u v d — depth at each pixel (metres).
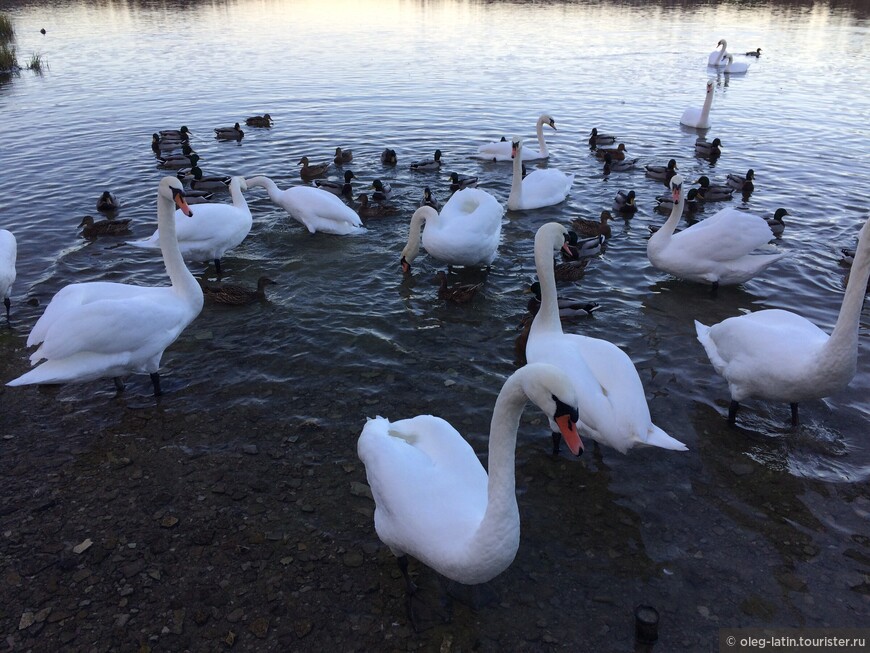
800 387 2.41
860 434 2.62
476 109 8.35
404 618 1.88
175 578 1.99
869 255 2.15
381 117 7.95
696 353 3.25
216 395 2.89
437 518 1.76
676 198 3.89
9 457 2.50
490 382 3.00
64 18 17.19
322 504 2.29
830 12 18.98
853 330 2.24
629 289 3.99
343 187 5.62
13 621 1.86
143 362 2.78
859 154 6.55
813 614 1.89
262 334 3.42
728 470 2.45
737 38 14.32
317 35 14.55
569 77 10.33
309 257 4.44
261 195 5.65
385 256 4.48
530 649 1.79
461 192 4.37
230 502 2.29
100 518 2.21
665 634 1.83
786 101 8.98
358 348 3.29
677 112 8.45
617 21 17.19
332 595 1.95
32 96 8.77
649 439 2.21
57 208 5.07
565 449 2.58
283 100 8.64
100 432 2.65
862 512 2.24
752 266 3.79
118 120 7.64
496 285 4.07
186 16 18.16
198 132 7.27
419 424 2.14
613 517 2.24
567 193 5.65
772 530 2.18
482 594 1.95
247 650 1.78
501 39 14.08
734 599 1.94
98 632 1.83
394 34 14.81
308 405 2.82
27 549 2.09
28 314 3.55
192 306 3.00
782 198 5.42
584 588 1.97
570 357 2.44
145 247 4.39
